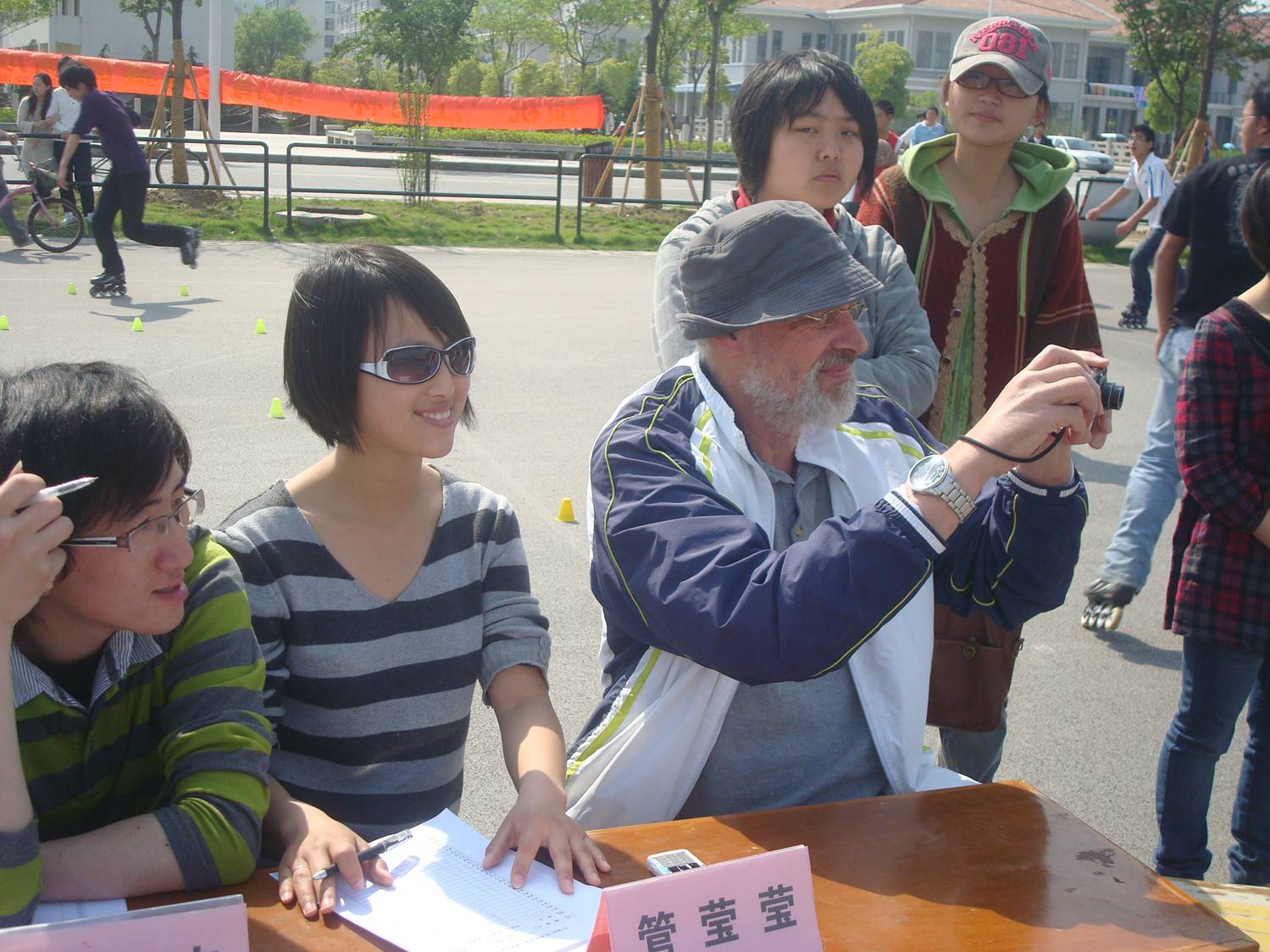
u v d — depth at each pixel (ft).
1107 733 14.23
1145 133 42.45
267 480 20.70
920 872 6.13
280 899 5.66
